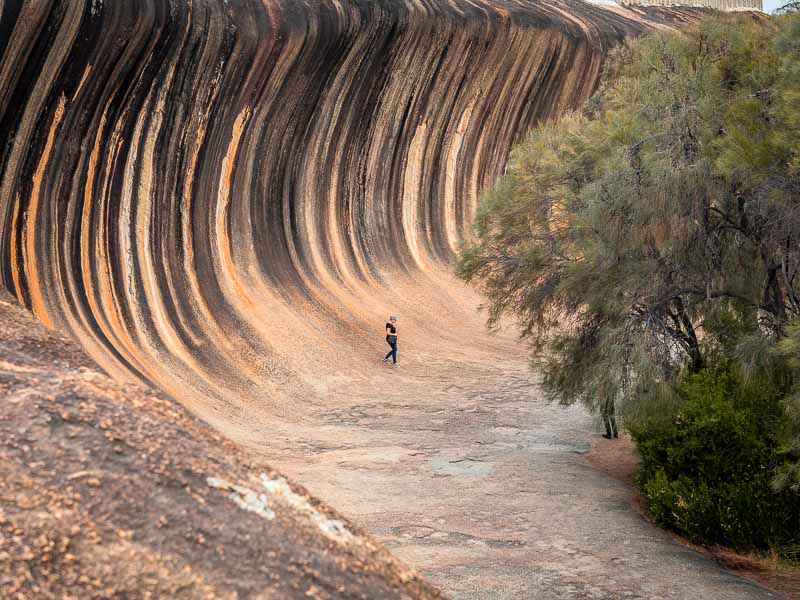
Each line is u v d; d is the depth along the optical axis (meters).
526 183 14.52
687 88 11.46
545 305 14.60
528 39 30.89
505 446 15.27
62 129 14.74
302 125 23.45
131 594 2.32
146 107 16.97
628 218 11.12
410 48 26.31
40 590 2.26
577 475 13.10
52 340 3.57
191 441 3.04
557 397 15.28
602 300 12.14
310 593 2.55
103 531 2.47
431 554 8.59
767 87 10.73
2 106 13.09
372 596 2.68
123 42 15.37
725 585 8.18
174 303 17.81
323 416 17.09
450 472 12.88
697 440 11.20
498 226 15.42
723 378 11.69
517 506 10.91
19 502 2.46
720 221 11.20
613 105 13.91
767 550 10.03
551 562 8.54
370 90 25.81
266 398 17.33
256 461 3.20
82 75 14.75
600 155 12.63
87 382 3.20
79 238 15.51
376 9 24.19
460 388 20.42
